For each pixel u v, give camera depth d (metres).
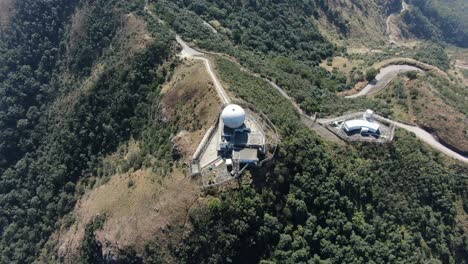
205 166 105.50
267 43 183.12
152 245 103.75
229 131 108.06
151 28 150.62
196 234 100.31
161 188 109.31
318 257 104.25
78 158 145.62
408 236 115.62
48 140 160.88
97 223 118.12
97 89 150.00
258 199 101.75
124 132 140.62
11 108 167.88
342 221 109.62
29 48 179.50
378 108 143.75
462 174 129.62
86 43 168.38
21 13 183.50
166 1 175.75
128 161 128.62
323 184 110.81
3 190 155.12
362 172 120.31
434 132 140.00
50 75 176.62
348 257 106.62
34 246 139.88
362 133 128.38
